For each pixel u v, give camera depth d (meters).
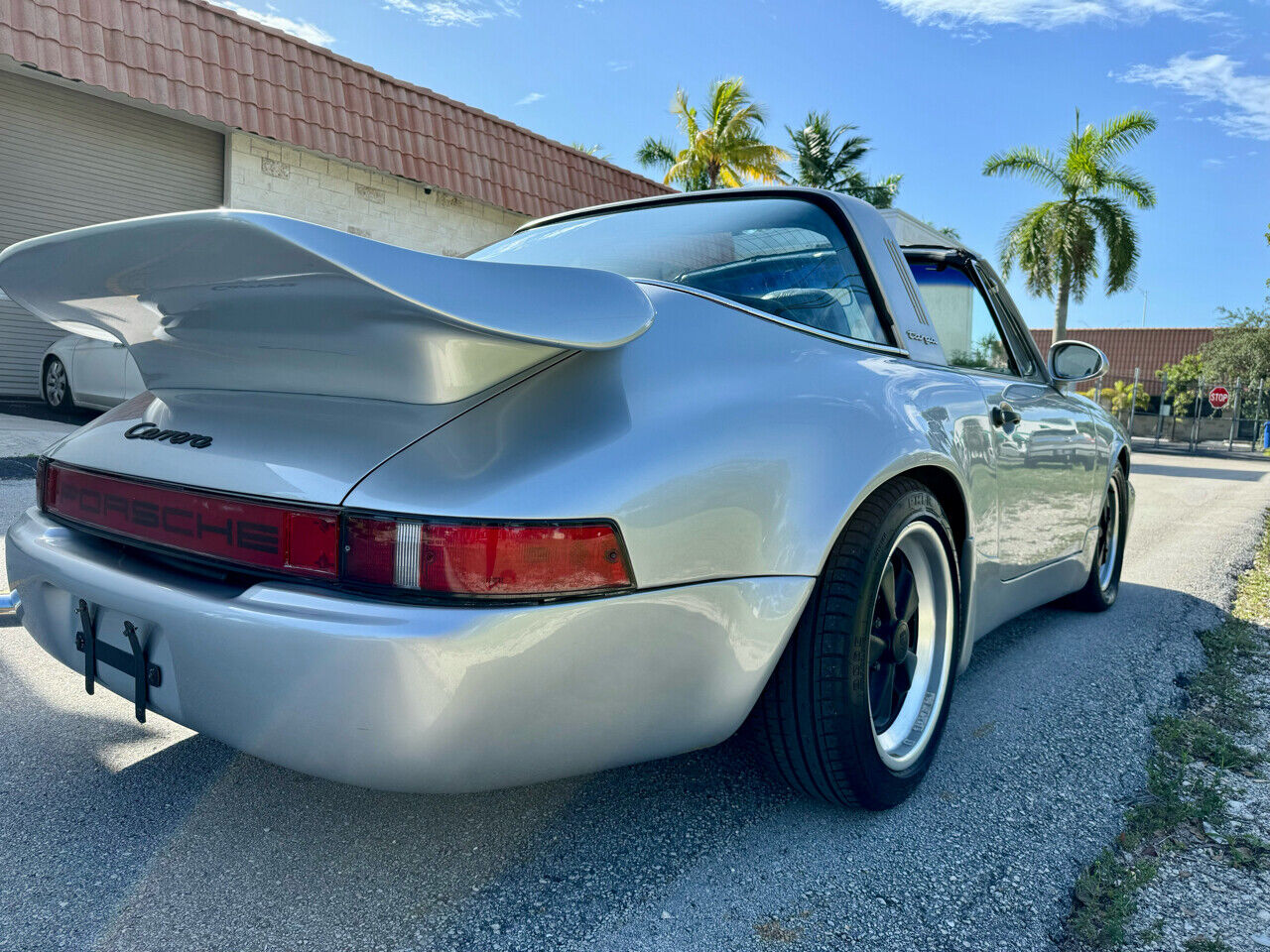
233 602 1.32
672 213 2.23
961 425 2.09
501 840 1.70
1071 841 1.79
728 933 1.45
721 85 20.25
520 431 1.32
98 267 1.38
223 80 8.03
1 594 2.75
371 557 1.26
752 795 1.92
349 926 1.43
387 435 1.34
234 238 1.11
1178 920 1.53
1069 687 2.73
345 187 9.34
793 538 1.54
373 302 1.16
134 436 1.64
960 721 2.43
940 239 2.88
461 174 9.86
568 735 1.35
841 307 2.01
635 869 1.62
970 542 2.15
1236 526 6.92
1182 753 2.21
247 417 1.50
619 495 1.33
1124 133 20.14
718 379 1.56
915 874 1.64
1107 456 3.34
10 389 8.34
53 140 7.91
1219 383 33.41
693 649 1.43
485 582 1.24
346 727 1.25
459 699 1.23
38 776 1.88
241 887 1.53
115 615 1.55
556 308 1.26
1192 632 3.45
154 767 1.94
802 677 1.67
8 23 6.72
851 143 23.48
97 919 1.42
